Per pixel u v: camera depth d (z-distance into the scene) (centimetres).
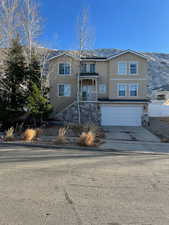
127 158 878
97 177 590
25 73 2039
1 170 647
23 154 915
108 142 1292
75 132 1673
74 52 2794
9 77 1997
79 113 2467
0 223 338
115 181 557
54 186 511
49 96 2700
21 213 371
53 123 2331
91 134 1238
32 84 2003
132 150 1062
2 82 2003
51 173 622
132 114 2431
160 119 2744
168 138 1455
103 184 531
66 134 1585
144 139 1442
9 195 452
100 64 2700
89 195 458
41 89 2155
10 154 911
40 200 427
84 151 1034
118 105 2450
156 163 787
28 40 2300
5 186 507
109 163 772
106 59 2661
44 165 719
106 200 432
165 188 507
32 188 495
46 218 354
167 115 3066
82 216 363
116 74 2644
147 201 430
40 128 1830
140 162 801
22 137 1365
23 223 338
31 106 1927
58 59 2712
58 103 2703
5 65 2203
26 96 1977
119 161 812
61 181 550
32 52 2283
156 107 3077
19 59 2058
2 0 2195
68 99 2702
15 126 1919
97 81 2683
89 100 2688
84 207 398
